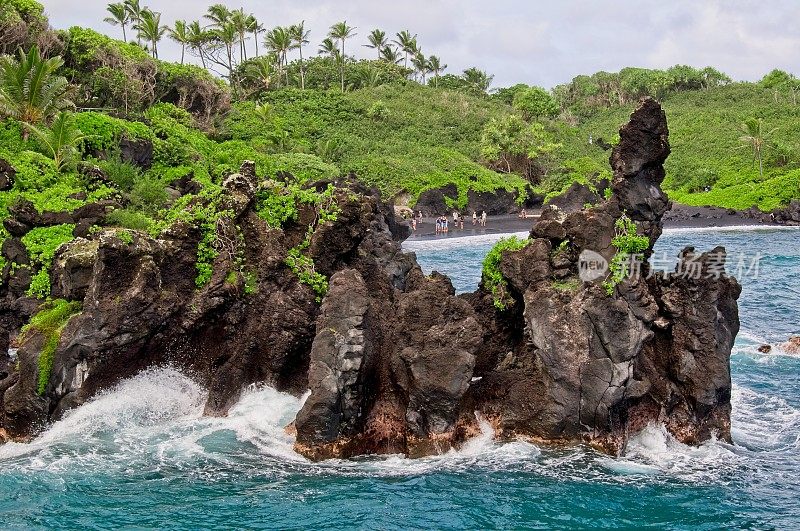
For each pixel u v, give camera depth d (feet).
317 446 66.95
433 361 67.72
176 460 65.87
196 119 257.55
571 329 67.77
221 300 77.87
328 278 83.71
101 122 160.66
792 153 321.93
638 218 74.74
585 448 67.41
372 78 404.16
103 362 73.46
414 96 384.88
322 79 405.39
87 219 105.60
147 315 73.97
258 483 61.93
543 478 62.44
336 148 296.51
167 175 170.30
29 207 103.76
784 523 55.26
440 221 238.27
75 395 72.79
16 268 95.71
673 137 382.42
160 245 76.69
